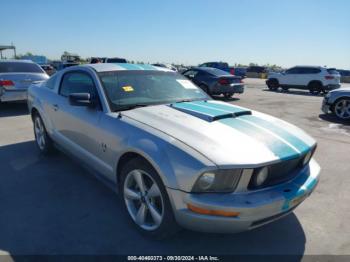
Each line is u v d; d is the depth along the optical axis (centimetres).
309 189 258
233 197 224
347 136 671
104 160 321
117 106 325
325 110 909
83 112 352
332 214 330
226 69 2912
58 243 270
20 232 284
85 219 308
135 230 290
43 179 402
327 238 287
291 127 307
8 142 568
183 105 334
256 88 2167
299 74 1858
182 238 281
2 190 369
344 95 856
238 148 238
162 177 238
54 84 451
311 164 293
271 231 296
